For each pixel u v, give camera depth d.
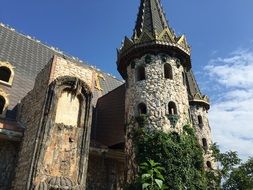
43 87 24.39
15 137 24.27
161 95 27.42
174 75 28.97
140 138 25.64
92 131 31.78
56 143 21.86
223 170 29.97
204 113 43.25
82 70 26.69
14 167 23.66
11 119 27.30
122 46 31.86
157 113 26.55
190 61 31.73
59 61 25.17
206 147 40.12
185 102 28.53
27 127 24.27
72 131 23.02
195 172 24.47
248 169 29.58
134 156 25.61
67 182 20.70
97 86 37.56
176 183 22.72
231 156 30.47
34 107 24.45
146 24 32.66
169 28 32.03
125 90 31.91
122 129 29.72
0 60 30.00
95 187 26.14
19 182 21.59
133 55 30.39
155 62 29.11
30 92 27.25
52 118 22.25
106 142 30.28
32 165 20.19
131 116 27.92
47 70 25.14
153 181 19.67
